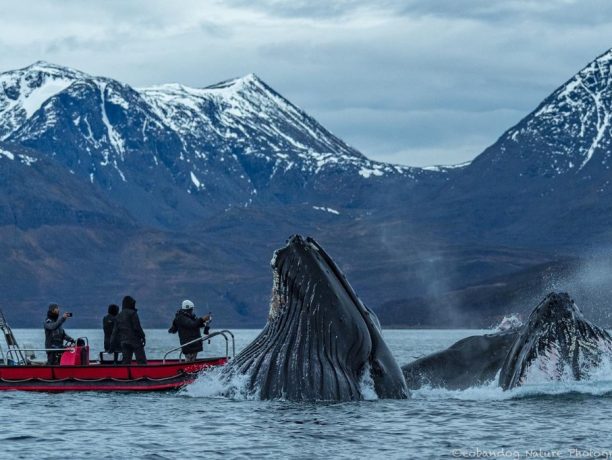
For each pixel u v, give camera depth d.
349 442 50.53
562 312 55.97
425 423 54.28
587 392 55.97
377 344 55.53
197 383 73.62
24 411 66.31
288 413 54.16
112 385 79.38
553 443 50.69
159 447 51.66
